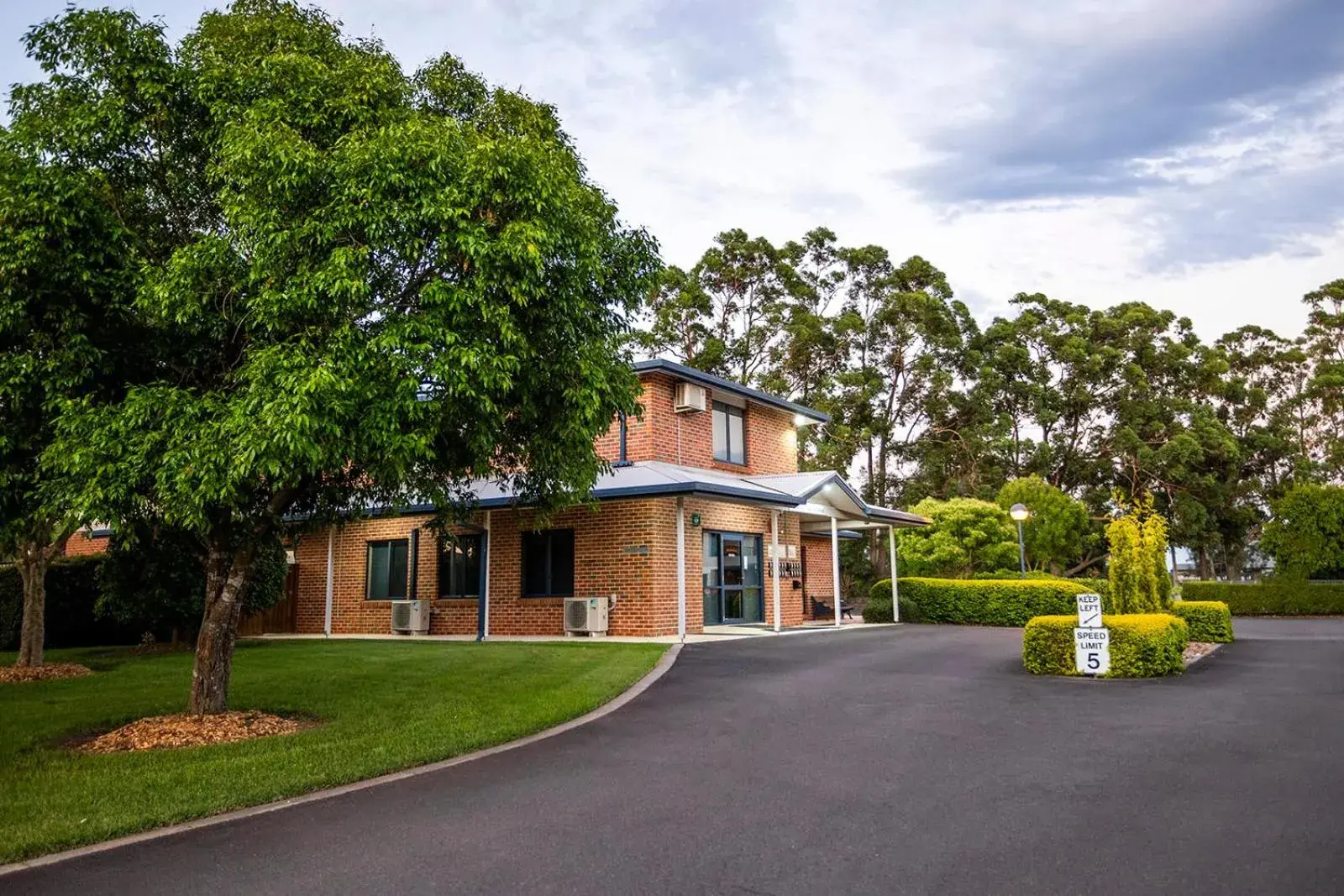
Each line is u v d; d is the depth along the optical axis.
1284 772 6.07
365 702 9.52
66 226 7.34
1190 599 30.28
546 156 8.71
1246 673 11.38
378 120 8.48
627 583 17.47
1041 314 46.50
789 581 22.28
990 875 4.20
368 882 4.28
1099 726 7.88
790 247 43.00
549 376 8.80
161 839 5.04
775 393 39.09
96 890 4.22
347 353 7.21
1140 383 42.72
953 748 7.08
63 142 7.92
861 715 8.64
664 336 41.81
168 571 16.44
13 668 12.73
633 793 5.90
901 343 41.22
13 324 7.30
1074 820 5.08
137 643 19.50
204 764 6.71
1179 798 5.49
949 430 42.16
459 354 7.41
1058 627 11.44
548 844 4.82
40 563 13.14
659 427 19.53
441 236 7.71
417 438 7.34
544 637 18.02
